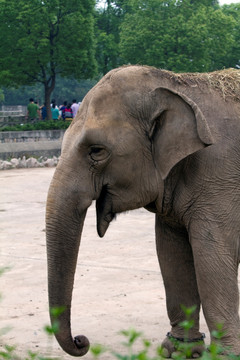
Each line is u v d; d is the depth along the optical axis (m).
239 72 5.65
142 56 46.88
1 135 32.91
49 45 42.06
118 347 6.38
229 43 48.41
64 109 40.88
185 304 6.02
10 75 42.19
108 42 51.34
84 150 5.17
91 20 43.31
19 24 41.78
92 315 7.51
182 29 44.84
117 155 5.20
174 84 5.39
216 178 5.26
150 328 7.01
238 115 5.34
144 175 5.29
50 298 5.03
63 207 5.08
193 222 5.34
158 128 5.23
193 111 5.09
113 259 10.34
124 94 5.25
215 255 5.25
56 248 5.04
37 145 27.77
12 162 25.34
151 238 12.02
